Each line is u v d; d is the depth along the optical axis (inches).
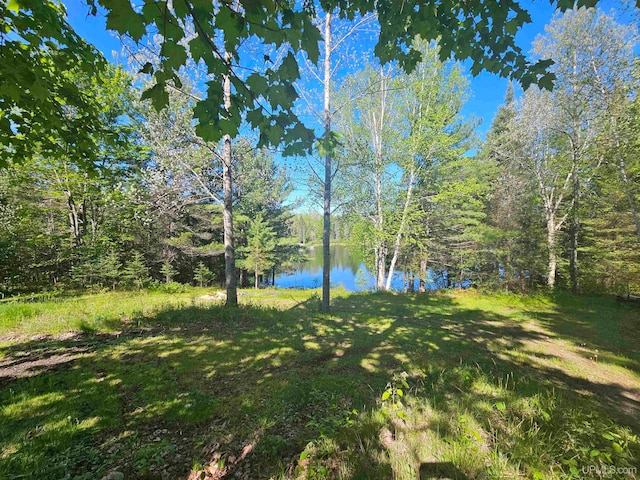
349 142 482.0
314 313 303.1
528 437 92.0
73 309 269.7
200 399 118.6
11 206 449.7
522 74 83.8
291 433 97.0
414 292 522.0
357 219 569.0
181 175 378.6
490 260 561.3
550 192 576.4
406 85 450.6
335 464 82.3
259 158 725.3
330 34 289.3
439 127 443.5
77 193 464.4
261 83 57.2
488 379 142.8
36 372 143.9
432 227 641.6
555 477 75.0
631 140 362.6
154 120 310.8
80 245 483.5
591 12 407.2
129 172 422.6
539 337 258.4
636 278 451.5
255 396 121.0
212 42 50.8
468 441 88.0
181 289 544.1
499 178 599.8
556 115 502.3
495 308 390.3
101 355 167.9
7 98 107.3
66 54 116.6
